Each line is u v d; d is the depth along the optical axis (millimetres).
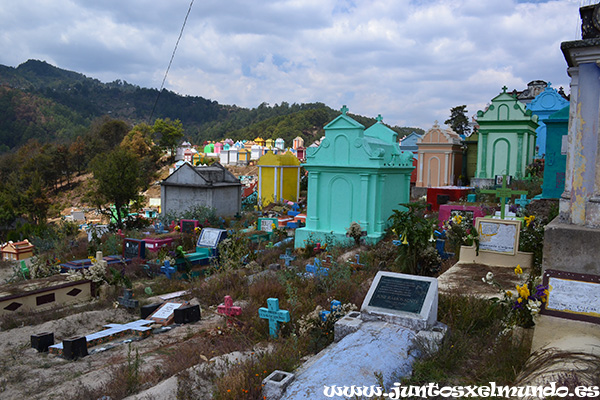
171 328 11211
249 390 5957
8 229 52125
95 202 33438
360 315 7680
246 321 10367
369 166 19188
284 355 7277
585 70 7527
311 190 20781
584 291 6547
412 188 29859
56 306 13930
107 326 11391
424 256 11797
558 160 17781
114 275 15141
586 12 7434
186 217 28016
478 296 8578
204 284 14453
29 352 10031
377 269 13359
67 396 7406
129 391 7379
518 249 11469
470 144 32250
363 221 19516
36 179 68562
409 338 6848
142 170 80062
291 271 13922
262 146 90250
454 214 15930
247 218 28359
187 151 86812
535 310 6699
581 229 7305
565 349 5777
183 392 6684
